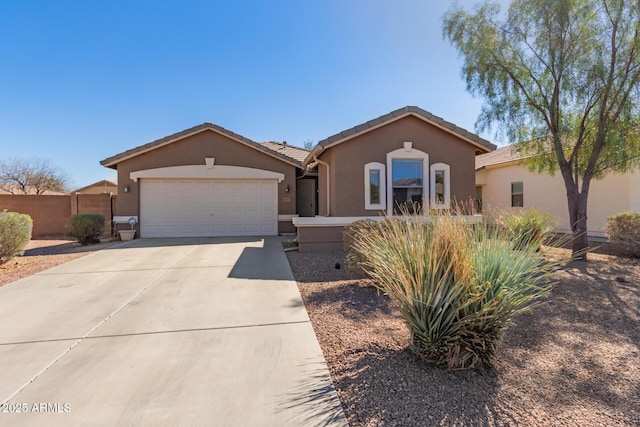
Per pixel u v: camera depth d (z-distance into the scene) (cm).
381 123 1045
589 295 580
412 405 273
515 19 893
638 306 523
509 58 928
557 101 908
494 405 273
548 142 995
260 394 291
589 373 323
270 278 706
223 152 1439
